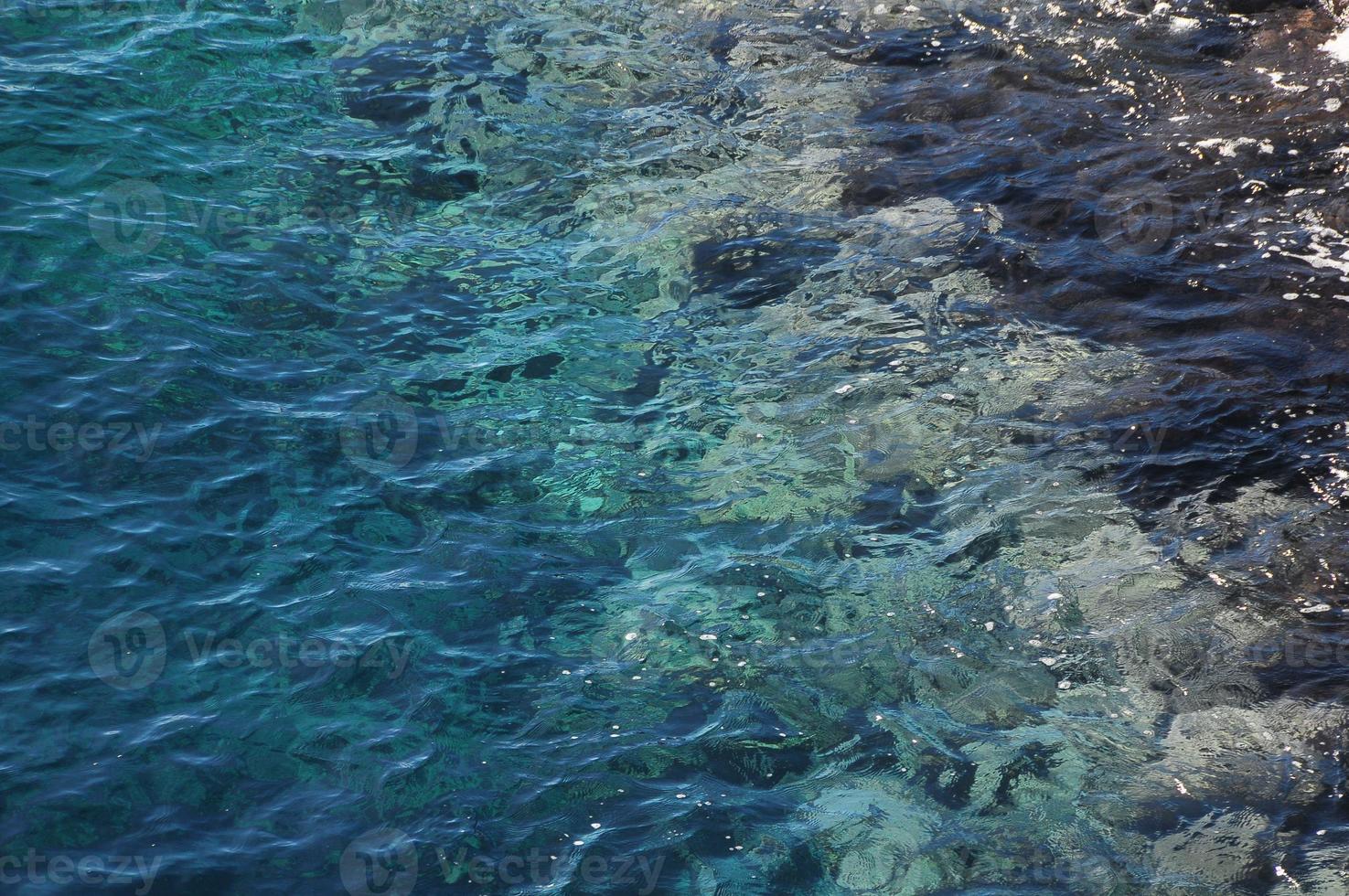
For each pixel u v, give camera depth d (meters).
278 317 13.80
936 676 10.52
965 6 20.88
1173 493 12.36
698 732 9.97
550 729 9.91
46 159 14.98
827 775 9.66
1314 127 17.41
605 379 13.82
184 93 16.80
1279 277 15.03
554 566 11.45
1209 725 10.07
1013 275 15.37
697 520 12.09
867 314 14.88
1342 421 13.09
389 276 14.79
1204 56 19.23
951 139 17.89
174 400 12.38
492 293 14.85
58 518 10.92
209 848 8.69
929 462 12.84
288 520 11.45
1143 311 14.71
